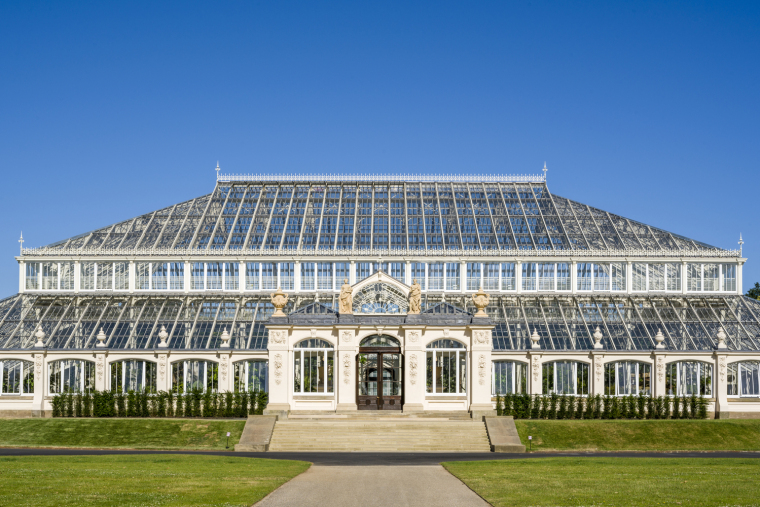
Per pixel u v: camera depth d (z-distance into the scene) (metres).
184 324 88.81
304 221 102.88
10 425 69.06
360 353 72.25
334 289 95.44
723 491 36.16
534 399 78.44
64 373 82.19
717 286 96.38
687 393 82.38
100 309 91.81
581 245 99.81
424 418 69.00
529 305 92.81
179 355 82.38
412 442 62.44
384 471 45.91
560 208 108.00
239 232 101.94
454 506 33.19
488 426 65.19
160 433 66.19
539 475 42.62
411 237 100.38
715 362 82.19
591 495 35.12
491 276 96.38
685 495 34.97
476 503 33.97
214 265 96.44
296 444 61.84
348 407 70.69
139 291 95.00
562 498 34.44
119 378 82.44
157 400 78.81
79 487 36.28
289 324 71.50
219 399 78.50
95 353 81.88
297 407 71.19
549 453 60.81
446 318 73.56
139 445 63.72
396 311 76.50
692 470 44.84
